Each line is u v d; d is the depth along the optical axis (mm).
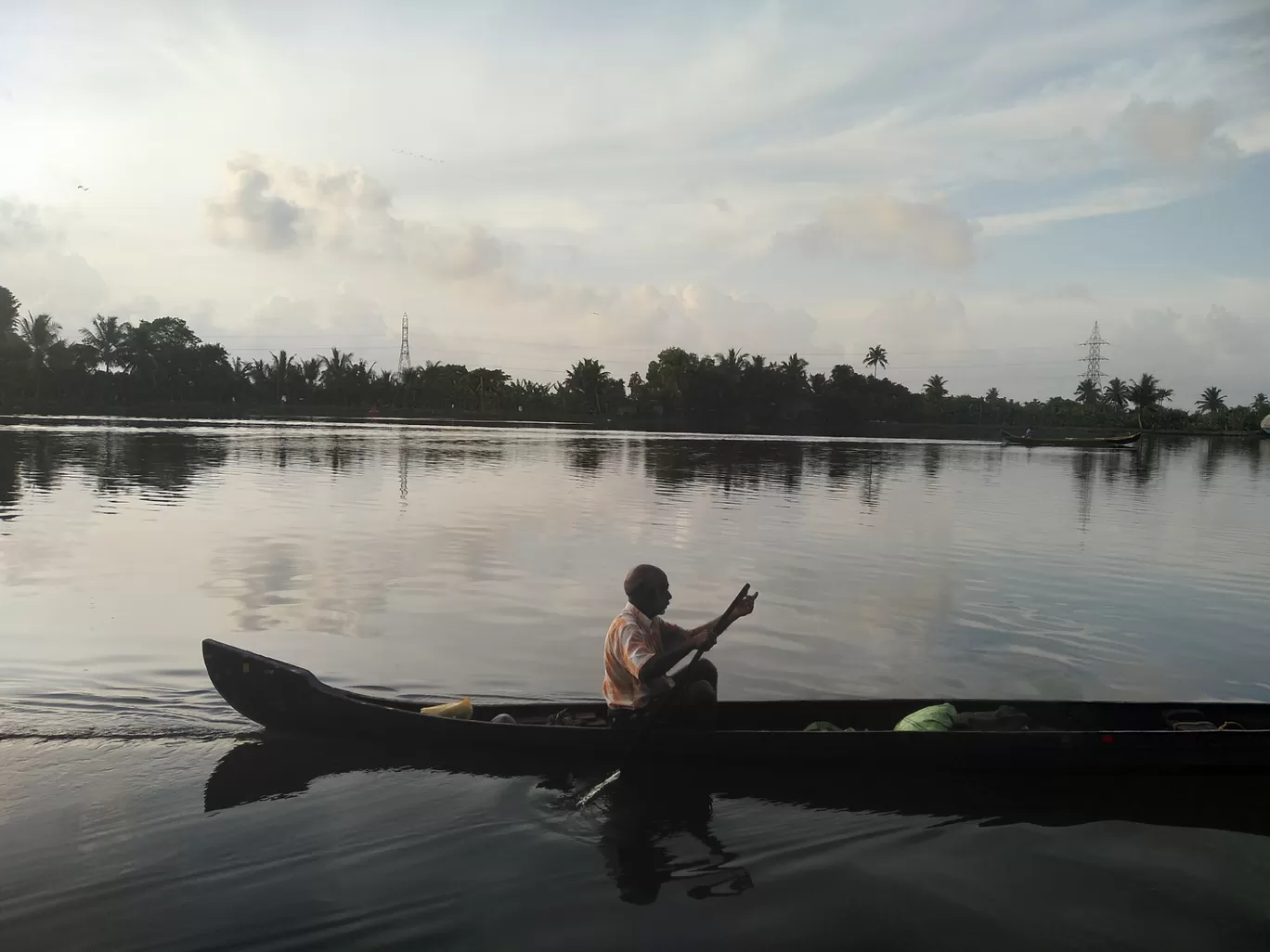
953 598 11398
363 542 14180
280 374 105625
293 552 13164
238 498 19203
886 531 17406
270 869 4539
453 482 24281
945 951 3996
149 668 7703
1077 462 47812
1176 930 4211
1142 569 13914
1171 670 8602
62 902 4207
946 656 8875
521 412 113750
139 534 14344
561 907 4270
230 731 6363
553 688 7547
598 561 13164
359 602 10297
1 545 13211
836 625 9914
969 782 5805
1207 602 11555
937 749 5844
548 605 10359
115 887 4344
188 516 16469
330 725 6223
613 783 5668
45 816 5062
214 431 50594
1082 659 8891
